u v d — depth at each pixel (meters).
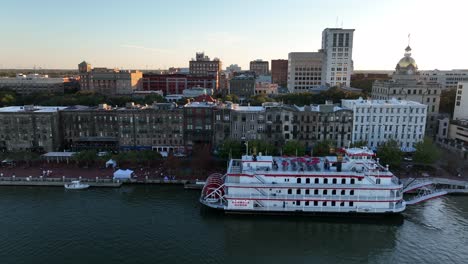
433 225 86.81
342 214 88.88
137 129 141.75
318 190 88.94
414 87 172.75
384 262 72.56
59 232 81.06
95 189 107.25
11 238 78.19
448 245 78.19
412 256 74.56
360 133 138.00
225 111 137.50
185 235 81.12
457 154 141.00
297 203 89.19
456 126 155.12
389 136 139.25
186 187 107.50
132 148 142.50
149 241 78.12
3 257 71.31
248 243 78.88
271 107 136.25
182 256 73.31
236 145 123.06
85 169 122.38
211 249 76.06
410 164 126.31
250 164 92.88
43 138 139.50
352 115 136.38
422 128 139.25
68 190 106.19
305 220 88.75
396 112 137.38
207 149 124.50
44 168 123.31
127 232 81.50
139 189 107.38
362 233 83.94
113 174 114.94
